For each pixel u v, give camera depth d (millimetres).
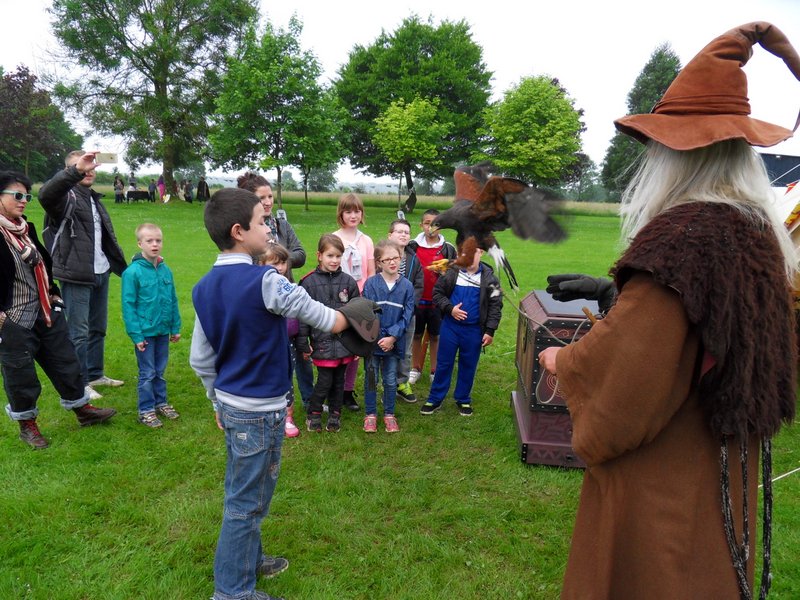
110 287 9680
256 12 35844
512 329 8023
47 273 4133
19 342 3906
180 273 11336
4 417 4535
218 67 36031
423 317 5746
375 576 2887
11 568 2840
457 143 41094
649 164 1590
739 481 1503
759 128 1422
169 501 3488
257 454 2377
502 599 2758
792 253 1527
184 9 34562
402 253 5535
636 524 1516
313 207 40531
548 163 35219
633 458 1518
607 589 1564
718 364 1371
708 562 1474
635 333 1374
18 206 3820
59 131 56500
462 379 4941
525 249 17656
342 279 4641
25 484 3607
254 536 2488
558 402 3912
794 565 2953
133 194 35375
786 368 1445
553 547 3139
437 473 3957
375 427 4625
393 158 37750
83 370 4918
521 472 3949
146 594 2695
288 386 2457
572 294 2328
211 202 2314
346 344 2352
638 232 1470
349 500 3561
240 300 2264
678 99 1499
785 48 1472
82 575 2807
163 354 4723
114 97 35031
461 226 2525
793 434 4555
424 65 40531
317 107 30453
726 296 1313
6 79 42562
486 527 3328
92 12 33625
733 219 1383
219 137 30953
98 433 4371
